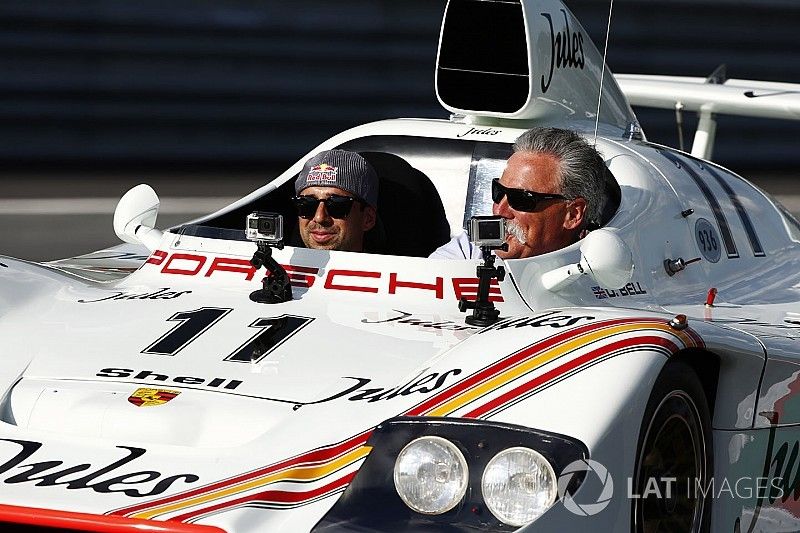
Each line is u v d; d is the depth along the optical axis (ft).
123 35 146.41
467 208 52.37
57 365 37.06
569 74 54.60
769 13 161.79
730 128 156.25
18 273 43.27
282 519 30.27
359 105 155.43
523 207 44.50
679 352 34.06
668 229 48.55
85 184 134.92
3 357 37.70
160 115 147.13
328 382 35.04
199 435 33.65
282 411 33.76
